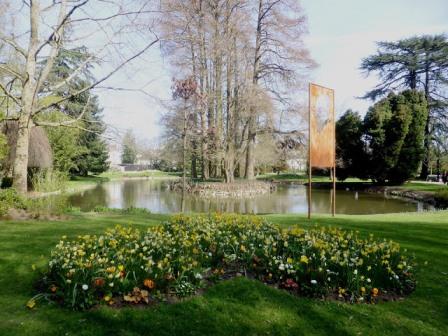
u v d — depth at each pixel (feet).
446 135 98.89
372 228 23.25
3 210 23.82
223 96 79.36
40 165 57.98
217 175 104.83
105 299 10.00
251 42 73.41
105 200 60.39
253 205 57.06
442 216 30.55
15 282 11.84
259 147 83.41
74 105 73.87
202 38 68.28
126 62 29.84
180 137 81.10
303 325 9.67
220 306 10.45
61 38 29.89
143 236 15.11
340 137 92.48
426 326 9.93
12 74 31.78
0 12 29.48
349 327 9.66
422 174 107.14
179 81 47.26
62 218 24.59
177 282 11.16
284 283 11.93
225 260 13.43
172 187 84.28
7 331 8.72
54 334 8.69
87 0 28.60
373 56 100.89
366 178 91.50
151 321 9.43
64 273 10.77
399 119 80.94
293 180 113.80
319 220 26.37
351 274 11.74
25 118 28.96
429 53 97.76
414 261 15.66
